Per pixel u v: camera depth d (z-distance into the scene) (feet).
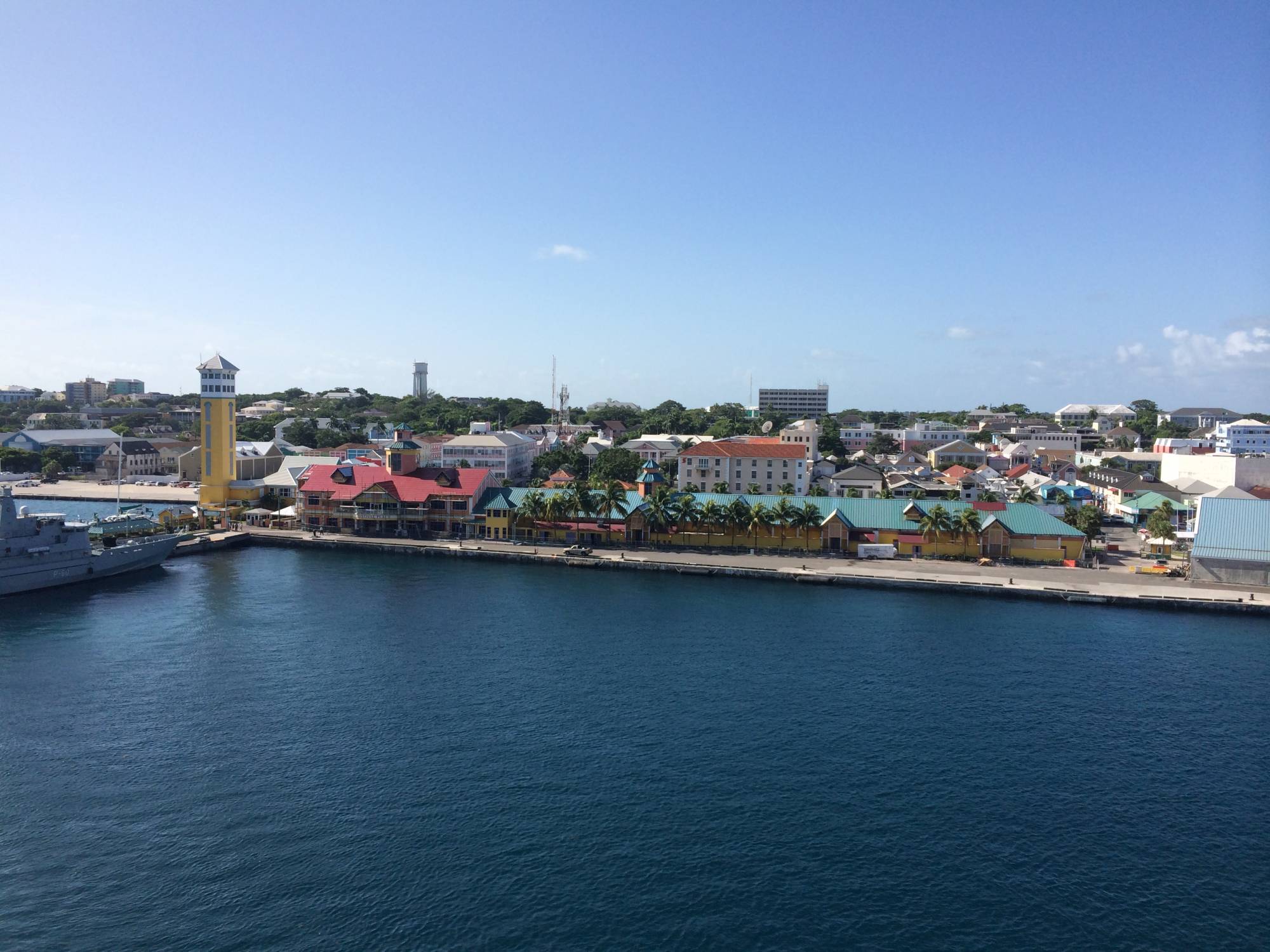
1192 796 212.64
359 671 295.28
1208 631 358.84
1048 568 484.74
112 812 196.75
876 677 294.66
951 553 513.04
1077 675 299.99
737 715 259.19
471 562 510.17
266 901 165.17
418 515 582.35
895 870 179.11
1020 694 279.49
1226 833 195.93
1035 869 180.65
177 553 522.06
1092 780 219.82
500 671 296.51
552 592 425.69
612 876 174.81
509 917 161.38
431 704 264.72
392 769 219.82
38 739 235.81
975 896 171.22
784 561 497.87
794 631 353.10
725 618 373.20
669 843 187.11
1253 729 253.24
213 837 186.80
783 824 195.83
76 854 180.24
